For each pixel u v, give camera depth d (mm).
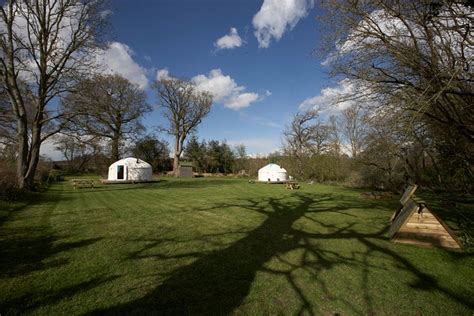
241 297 3484
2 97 17625
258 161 42594
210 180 32344
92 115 17188
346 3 6496
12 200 11352
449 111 6383
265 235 6602
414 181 14750
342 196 15570
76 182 21547
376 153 13164
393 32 6285
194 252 5262
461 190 11148
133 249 5410
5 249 5309
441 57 5777
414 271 4398
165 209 10539
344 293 3625
